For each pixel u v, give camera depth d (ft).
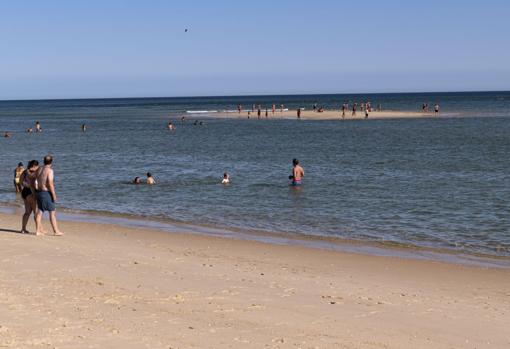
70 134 244.63
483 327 29.94
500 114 348.38
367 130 237.45
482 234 60.08
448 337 28.30
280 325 29.35
